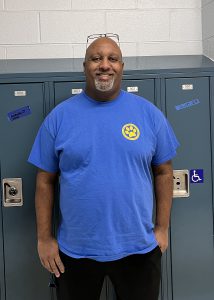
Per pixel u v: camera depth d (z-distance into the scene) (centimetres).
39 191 154
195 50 241
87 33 234
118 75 149
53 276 171
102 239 142
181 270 192
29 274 188
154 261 152
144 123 150
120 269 150
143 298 150
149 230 151
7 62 221
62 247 152
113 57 147
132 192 143
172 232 191
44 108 183
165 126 156
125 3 235
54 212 180
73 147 143
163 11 238
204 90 188
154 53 239
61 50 234
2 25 231
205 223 192
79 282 150
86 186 141
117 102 151
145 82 185
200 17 240
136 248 147
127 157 143
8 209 186
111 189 141
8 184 184
